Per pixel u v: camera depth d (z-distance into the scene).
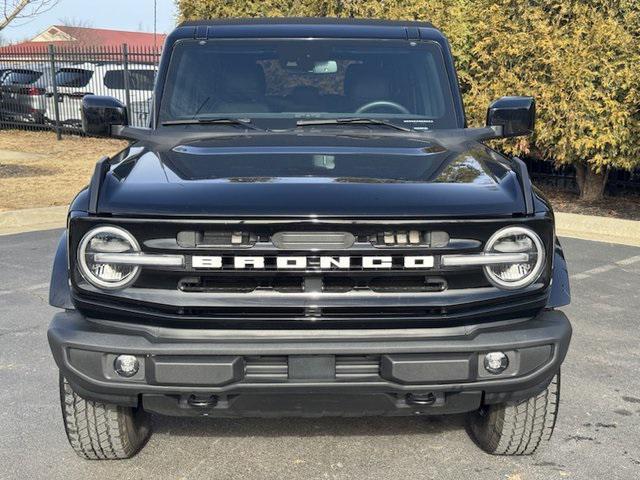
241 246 2.98
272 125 4.24
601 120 9.64
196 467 3.71
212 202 3.01
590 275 7.38
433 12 11.26
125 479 3.60
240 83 4.42
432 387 3.05
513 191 3.20
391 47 4.59
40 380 4.80
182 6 13.25
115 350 3.00
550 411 3.52
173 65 4.50
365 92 4.44
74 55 20.27
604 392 4.61
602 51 9.59
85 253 3.03
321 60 4.49
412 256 3.01
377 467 3.71
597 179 11.19
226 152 3.62
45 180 13.59
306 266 2.99
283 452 3.86
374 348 2.99
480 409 3.83
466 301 3.05
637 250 8.48
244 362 3.02
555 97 9.92
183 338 3.00
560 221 9.77
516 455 3.80
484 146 4.08
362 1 11.88
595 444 3.94
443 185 3.20
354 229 2.98
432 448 3.90
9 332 5.70
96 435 3.54
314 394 3.09
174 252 2.99
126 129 4.10
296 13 12.34
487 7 10.91
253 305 2.99
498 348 3.05
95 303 3.06
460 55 10.96
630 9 9.83
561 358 3.17
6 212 10.03
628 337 5.61
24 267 7.63
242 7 12.61
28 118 21.22
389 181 3.22
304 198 3.03
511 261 3.05
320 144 3.80
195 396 3.15
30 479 3.59
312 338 3.00
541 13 10.18
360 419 4.23
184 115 4.33
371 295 3.02
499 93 10.45
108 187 3.17
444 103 4.45
